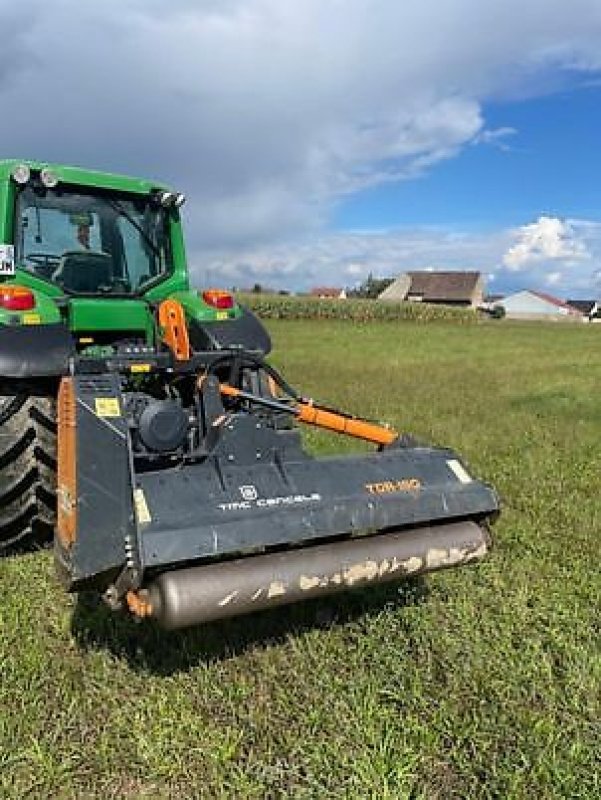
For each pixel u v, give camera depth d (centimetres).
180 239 528
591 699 314
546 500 595
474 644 356
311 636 359
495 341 2806
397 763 271
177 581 281
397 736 288
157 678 327
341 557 314
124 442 299
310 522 313
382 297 8606
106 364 371
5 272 452
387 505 332
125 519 297
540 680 328
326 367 1561
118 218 502
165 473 309
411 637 361
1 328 399
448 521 356
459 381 1381
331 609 387
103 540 295
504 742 288
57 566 311
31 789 262
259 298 4106
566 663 340
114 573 297
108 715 303
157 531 286
